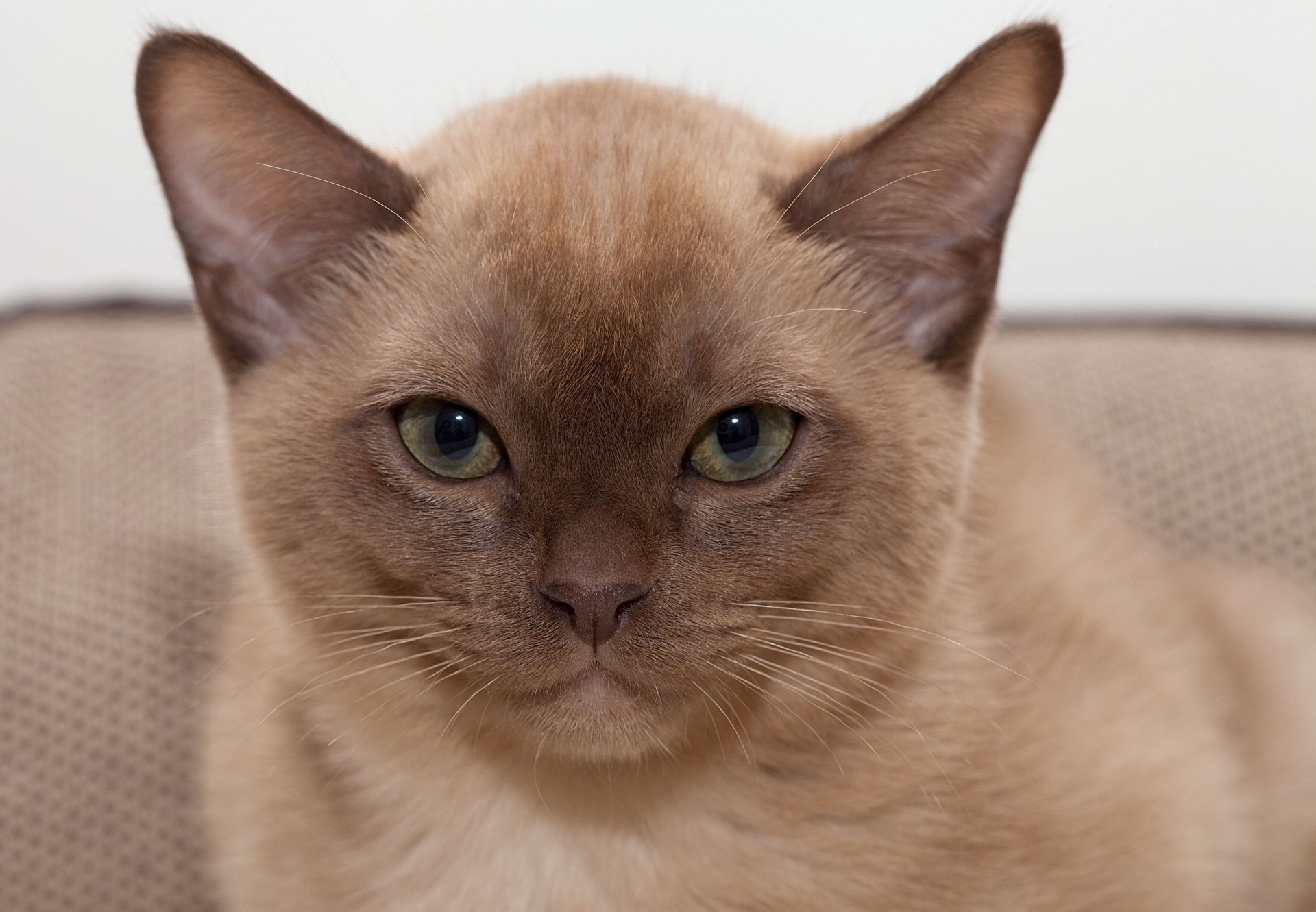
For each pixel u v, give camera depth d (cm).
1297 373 42
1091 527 35
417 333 27
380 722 29
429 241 28
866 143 28
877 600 28
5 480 39
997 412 36
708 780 29
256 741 32
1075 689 31
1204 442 41
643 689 27
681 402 27
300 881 31
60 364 41
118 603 38
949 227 29
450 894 30
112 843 36
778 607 28
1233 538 41
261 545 29
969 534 31
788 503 27
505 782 30
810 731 29
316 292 29
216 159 28
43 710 37
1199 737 32
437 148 30
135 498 40
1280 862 35
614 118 29
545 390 26
